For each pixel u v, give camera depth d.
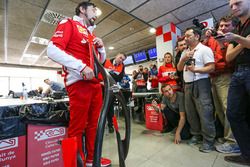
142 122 3.45
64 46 0.98
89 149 1.16
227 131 1.75
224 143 1.75
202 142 1.95
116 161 1.55
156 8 3.27
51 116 1.22
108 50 6.90
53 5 3.10
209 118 1.75
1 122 1.00
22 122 1.08
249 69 1.26
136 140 2.20
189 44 1.94
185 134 2.15
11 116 1.04
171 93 2.26
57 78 10.39
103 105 0.72
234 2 1.25
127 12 3.39
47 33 4.49
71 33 1.06
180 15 3.58
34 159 1.13
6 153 1.01
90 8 1.20
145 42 5.87
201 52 1.79
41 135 1.17
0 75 8.70
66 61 0.93
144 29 4.55
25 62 8.55
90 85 1.10
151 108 2.80
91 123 1.19
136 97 3.44
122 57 2.77
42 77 10.05
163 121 2.64
